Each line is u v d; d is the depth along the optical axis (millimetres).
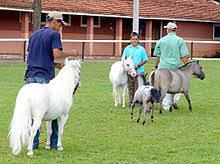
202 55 33906
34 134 6750
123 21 32156
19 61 23281
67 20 28891
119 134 9086
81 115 11148
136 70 12414
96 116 11062
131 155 7426
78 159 7027
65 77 7234
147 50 30719
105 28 30656
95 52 29922
